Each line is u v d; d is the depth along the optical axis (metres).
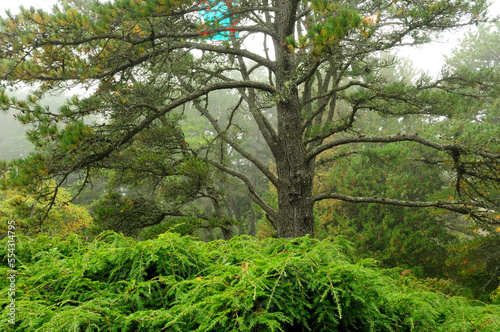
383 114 7.09
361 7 7.46
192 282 1.68
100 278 2.01
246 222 25.05
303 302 1.56
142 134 9.18
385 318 1.66
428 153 10.74
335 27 4.82
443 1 6.02
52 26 5.71
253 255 2.02
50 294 1.83
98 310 1.52
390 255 13.89
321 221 15.41
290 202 7.36
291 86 6.73
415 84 7.32
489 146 6.73
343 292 1.55
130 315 1.49
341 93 7.30
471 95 7.73
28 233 6.05
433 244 14.08
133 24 5.88
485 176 6.89
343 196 7.31
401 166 15.22
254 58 7.43
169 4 5.52
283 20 7.03
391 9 7.19
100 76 6.51
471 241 12.05
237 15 7.11
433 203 7.05
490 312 1.77
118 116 6.44
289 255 1.74
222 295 1.47
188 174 8.88
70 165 5.86
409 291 1.97
